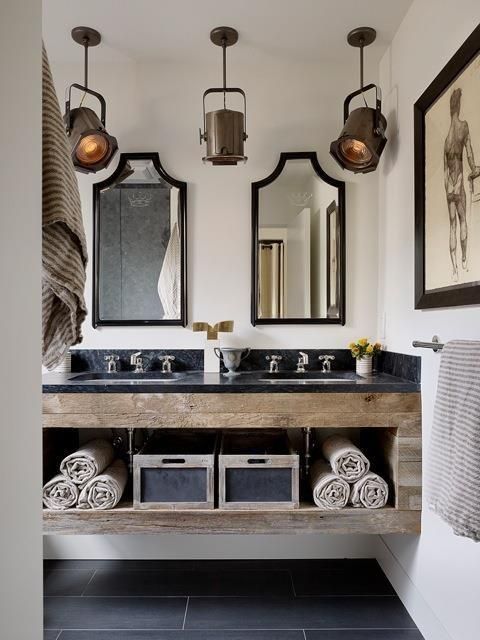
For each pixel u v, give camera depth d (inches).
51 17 87.3
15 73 26.4
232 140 91.5
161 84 103.1
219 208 103.2
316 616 81.4
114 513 81.4
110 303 102.1
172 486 81.7
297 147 103.1
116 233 102.3
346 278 103.2
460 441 52.7
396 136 92.4
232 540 101.3
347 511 80.8
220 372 101.0
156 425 81.3
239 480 81.6
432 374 75.5
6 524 25.3
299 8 85.4
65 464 82.6
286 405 81.0
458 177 65.4
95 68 103.2
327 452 88.4
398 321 91.0
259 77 103.3
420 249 78.0
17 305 26.6
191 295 103.0
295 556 101.6
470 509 50.2
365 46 95.7
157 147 103.1
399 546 88.2
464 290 62.4
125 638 75.7
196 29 91.3
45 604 84.7
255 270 101.7
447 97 68.8
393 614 82.1
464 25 65.4
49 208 31.1
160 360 102.3
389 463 84.4
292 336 102.9
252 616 81.4
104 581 92.5
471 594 60.9
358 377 91.6
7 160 25.5
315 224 102.0
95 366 102.1
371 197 103.3
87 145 92.1
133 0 83.0
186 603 85.2
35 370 28.9
